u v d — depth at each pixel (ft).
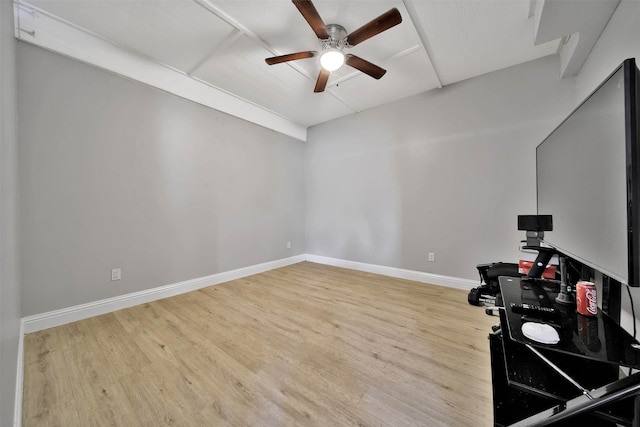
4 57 3.65
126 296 7.79
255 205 11.93
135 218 8.00
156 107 8.50
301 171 14.55
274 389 4.33
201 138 9.78
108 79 7.44
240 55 7.97
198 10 6.20
